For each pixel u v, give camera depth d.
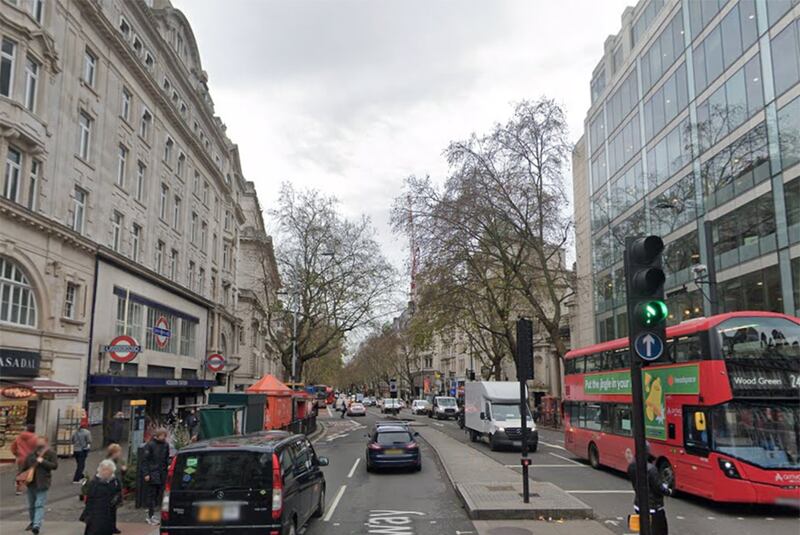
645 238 7.13
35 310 21.67
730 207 29.06
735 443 11.83
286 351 49.78
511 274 38.38
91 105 25.69
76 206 24.78
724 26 29.69
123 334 28.41
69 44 23.81
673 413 13.68
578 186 51.34
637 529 7.27
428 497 14.18
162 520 8.15
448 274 36.19
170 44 37.12
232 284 53.50
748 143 27.67
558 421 44.16
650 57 37.72
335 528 10.74
